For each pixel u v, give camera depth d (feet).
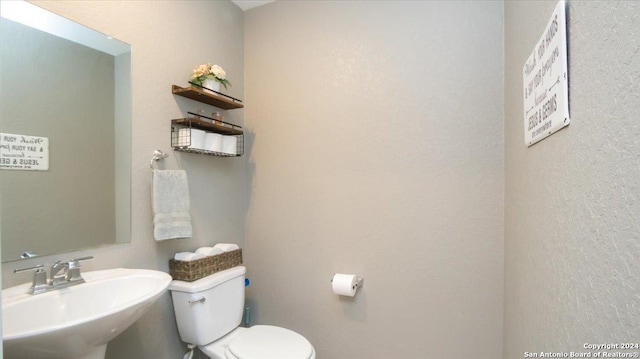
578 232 1.98
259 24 6.60
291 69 6.23
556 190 2.39
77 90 3.90
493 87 4.67
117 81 4.34
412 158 5.18
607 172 1.62
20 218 3.38
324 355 5.86
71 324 2.63
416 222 5.14
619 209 1.50
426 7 5.10
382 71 5.41
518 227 3.67
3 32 3.28
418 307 5.11
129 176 4.46
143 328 4.62
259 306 6.52
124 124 4.42
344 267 5.69
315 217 5.97
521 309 3.44
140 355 4.58
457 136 4.88
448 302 4.92
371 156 5.49
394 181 5.31
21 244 3.38
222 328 5.04
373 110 5.48
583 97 1.93
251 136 6.63
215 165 5.98
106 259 4.17
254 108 6.61
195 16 5.58
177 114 5.19
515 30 3.89
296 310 6.14
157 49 4.88
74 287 3.47
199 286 4.69
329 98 5.85
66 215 3.77
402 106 5.26
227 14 6.33
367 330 5.49
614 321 1.52
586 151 1.88
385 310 5.35
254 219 6.59
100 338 3.07
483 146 4.73
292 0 6.25
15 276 3.32
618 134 1.52
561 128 2.29
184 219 4.89
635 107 1.38
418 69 5.15
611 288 1.56
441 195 4.98
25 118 3.44
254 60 6.63
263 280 6.49
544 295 2.64
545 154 2.68
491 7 4.70
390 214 5.33
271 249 6.41
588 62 1.87
